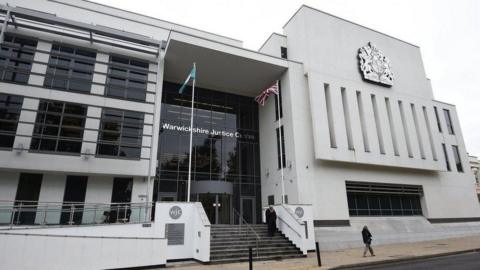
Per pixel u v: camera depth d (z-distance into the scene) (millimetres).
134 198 20562
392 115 29891
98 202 19891
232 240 17188
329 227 23422
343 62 28516
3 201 17422
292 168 24391
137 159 20844
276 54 29766
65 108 20391
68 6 23156
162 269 13508
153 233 15703
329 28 28938
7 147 18359
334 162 25641
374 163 26719
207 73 26828
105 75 21750
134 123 21609
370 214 26672
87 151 19781
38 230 14203
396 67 32312
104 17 24188
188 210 16609
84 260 12609
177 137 25891
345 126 26641
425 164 30125
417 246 21609
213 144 27328
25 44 20531
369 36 31469
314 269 12781
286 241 18047
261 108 30500
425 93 33719
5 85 19172
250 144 29391
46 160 18797
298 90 26359
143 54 23531
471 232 30562
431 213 29891
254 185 28125
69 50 21562
